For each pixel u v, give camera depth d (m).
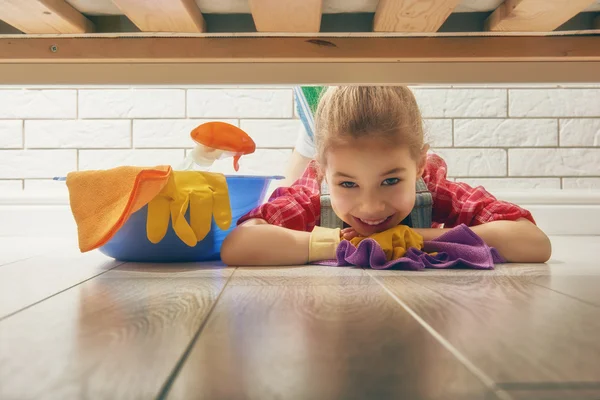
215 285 0.78
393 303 0.63
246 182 1.22
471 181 2.10
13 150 2.09
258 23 0.82
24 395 0.34
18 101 2.08
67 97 2.08
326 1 0.81
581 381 0.36
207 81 0.92
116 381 0.36
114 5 0.82
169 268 1.01
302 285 0.78
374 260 0.96
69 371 0.39
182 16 0.79
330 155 1.08
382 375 0.37
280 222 1.17
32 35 0.88
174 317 0.56
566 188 2.10
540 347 0.44
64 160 2.10
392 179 1.06
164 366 0.40
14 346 0.46
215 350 0.44
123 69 0.92
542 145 2.09
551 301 0.64
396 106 1.07
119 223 0.96
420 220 1.21
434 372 0.38
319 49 0.89
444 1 0.73
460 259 0.97
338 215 1.13
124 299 0.67
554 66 0.92
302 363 0.40
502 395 0.33
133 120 2.09
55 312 0.59
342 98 1.07
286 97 2.08
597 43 0.89
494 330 0.50
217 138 1.16
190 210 1.06
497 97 2.08
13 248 1.50
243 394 0.34
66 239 1.88
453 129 2.08
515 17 0.79
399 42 0.89
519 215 1.12
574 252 1.35
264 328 0.51
